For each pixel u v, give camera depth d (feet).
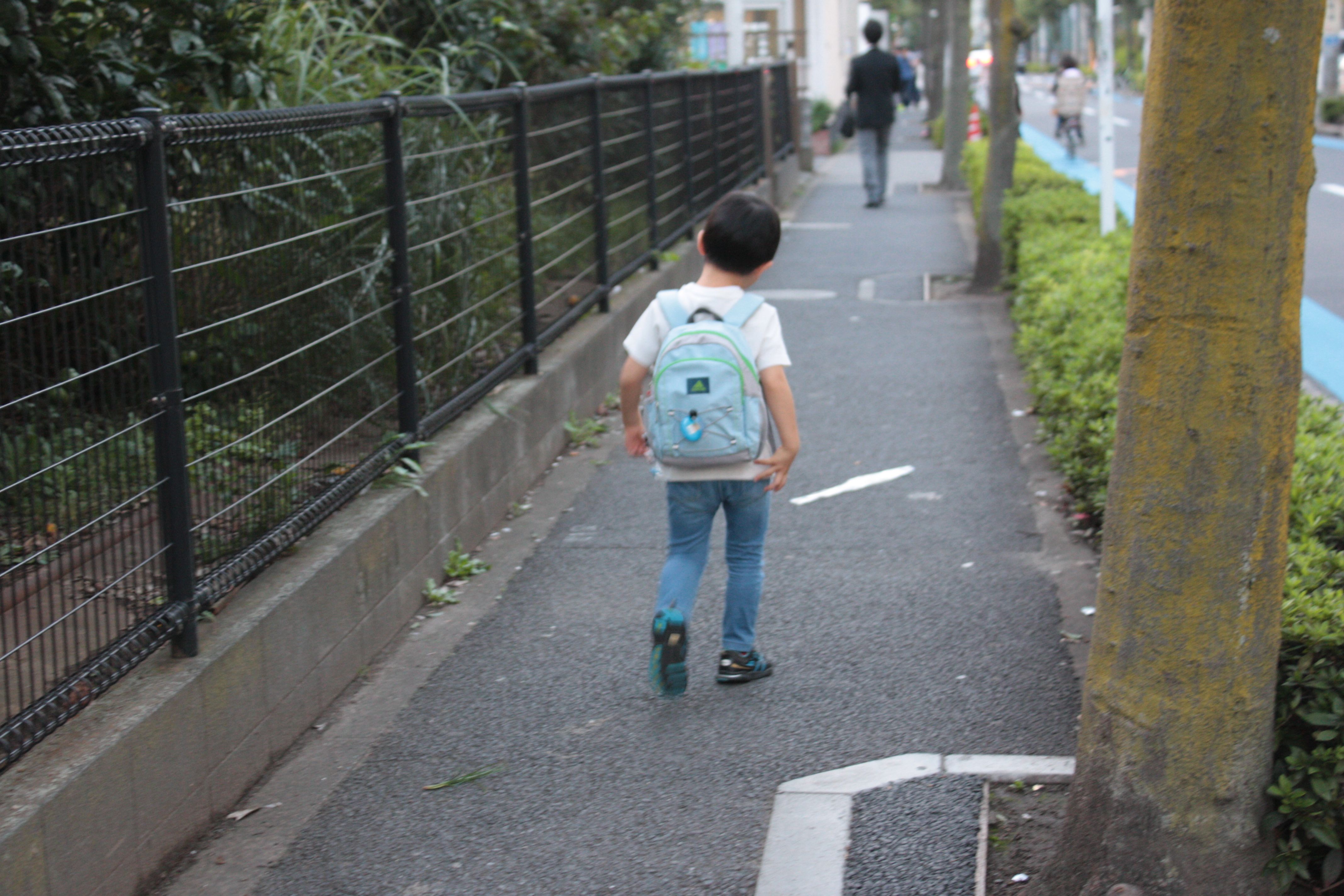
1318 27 7.61
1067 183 41.93
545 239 22.94
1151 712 8.39
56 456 9.73
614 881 10.12
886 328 33.32
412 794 11.57
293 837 10.87
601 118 26.55
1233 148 7.59
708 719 12.81
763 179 58.03
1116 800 8.59
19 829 8.33
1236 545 8.06
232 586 11.91
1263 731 8.46
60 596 9.68
